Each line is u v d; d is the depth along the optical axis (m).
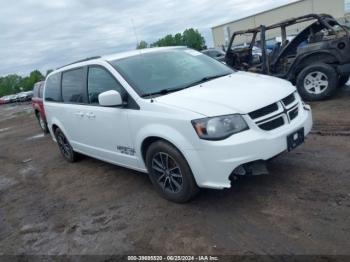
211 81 4.31
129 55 4.79
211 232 3.37
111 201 4.55
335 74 7.50
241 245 3.08
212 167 3.38
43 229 4.19
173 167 3.87
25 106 34.09
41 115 10.98
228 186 3.37
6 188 6.16
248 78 4.36
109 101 4.07
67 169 6.43
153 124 3.80
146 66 4.55
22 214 4.79
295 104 3.93
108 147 4.86
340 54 7.41
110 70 4.51
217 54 17.58
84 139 5.49
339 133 5.51
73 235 3.88
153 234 3.55
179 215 3.79
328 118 6.45
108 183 5.23
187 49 5.41
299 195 3.72
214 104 3.50
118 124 4.36
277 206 3.58
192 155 3.47
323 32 7.94
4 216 4.86
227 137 3.32
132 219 3.95
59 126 6.19
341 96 7.95
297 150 5.03
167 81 4.33
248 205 3.71
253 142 3.32
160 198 4.30
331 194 3.63
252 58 10.09
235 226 3.38
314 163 4.46
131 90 4.15
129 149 4.38
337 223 3.13
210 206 3.84
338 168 4.21
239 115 3.39
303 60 7.95
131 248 3.39
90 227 3.98
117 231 3.76
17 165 7.77
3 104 47.59
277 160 4.74
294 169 4.38
